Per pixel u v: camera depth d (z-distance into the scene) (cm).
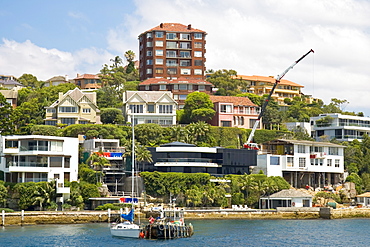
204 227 16325
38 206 17475
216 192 19525
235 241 13788
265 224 17412
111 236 14238
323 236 14888
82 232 14888
